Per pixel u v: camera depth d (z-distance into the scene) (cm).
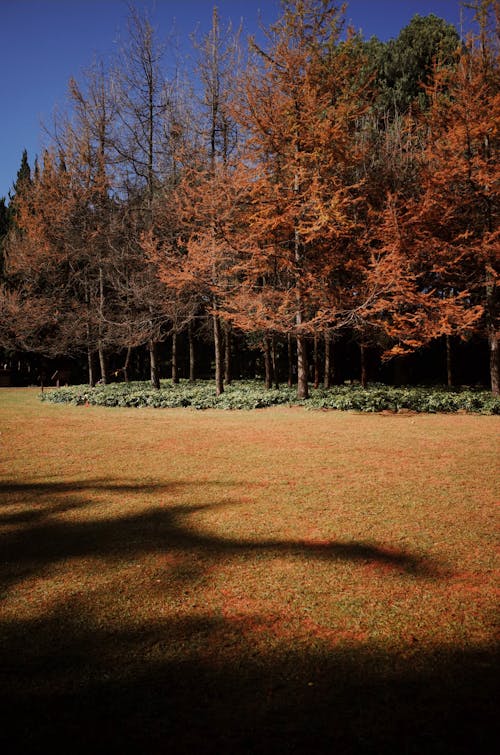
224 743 191
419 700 216
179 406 1585
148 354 3541
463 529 432
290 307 1492
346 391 1756
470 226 1600
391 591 320
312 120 1435
